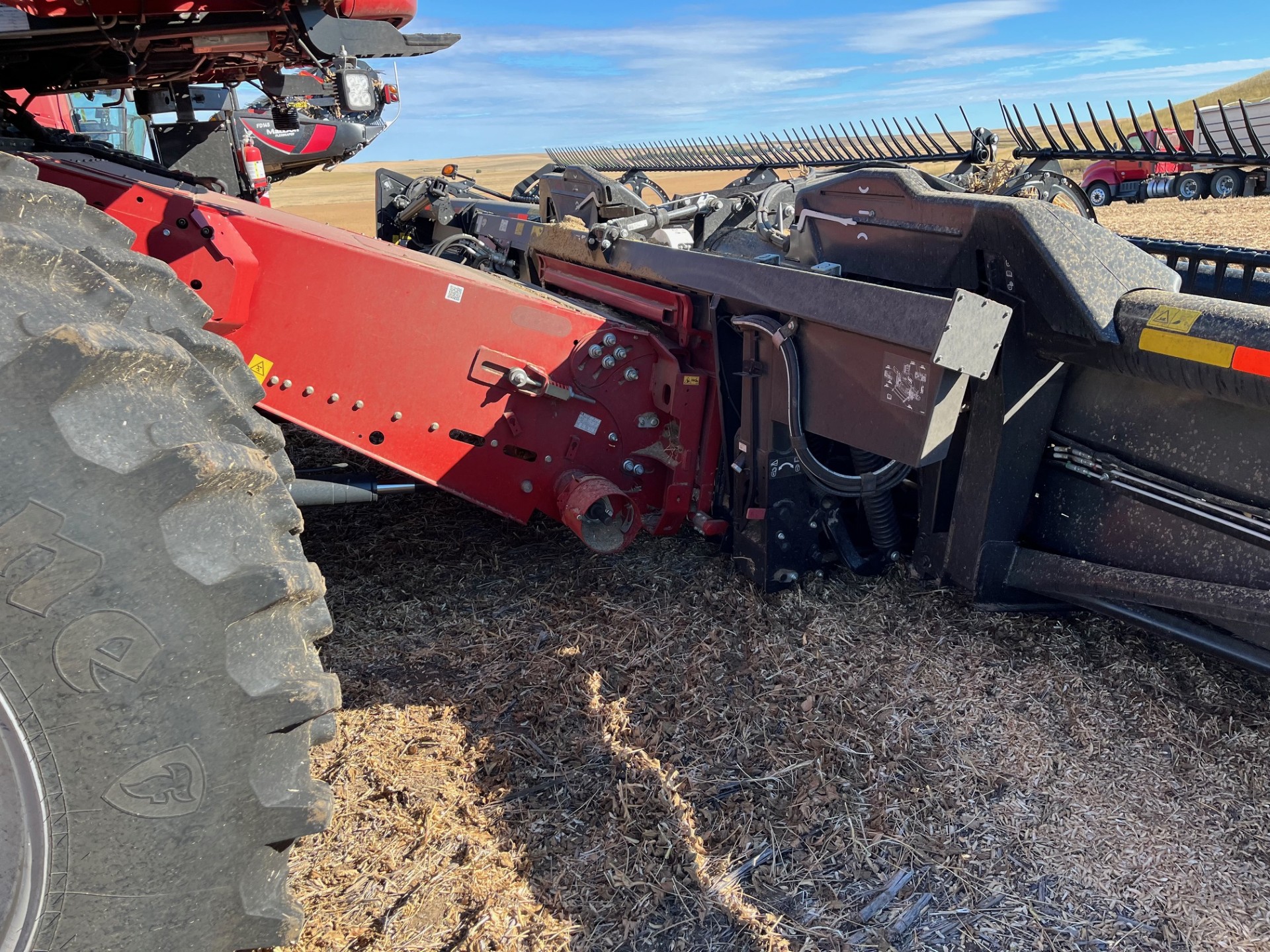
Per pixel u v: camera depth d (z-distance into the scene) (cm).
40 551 117
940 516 310
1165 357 223
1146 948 183
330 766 243
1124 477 254
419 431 312
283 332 294
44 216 147
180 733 128
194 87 417
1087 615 300
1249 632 229
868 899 199
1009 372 266
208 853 133
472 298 305
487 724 262
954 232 279
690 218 446
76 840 126
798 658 289
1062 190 447
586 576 353
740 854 212
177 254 278
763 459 316
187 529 126
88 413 121
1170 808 218
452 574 357
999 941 187
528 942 188
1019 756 239
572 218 473
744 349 316
